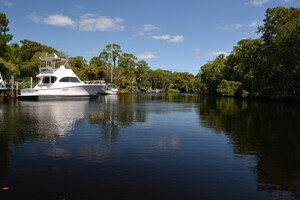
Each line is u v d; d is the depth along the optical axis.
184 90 120.44
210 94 80.69
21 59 65.69
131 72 93.81
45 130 12.00
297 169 6.64
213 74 70.94
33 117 16.86
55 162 6.99
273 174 6.25
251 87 54.88
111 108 24.53
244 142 9.81
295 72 34.56
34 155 7.69
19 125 13.44
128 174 6.10
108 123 14.48
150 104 31.22
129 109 23.69
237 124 14.53
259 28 44.50
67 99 37.25
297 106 30.27
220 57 90.56
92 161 7.12
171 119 16.62
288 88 37.59
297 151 8.48
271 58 41.44
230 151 8.44
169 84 127.50
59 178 5.79
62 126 13.23
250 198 4.92
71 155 7.72
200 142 9.77
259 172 6.38
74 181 5.62
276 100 41.03
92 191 5.11
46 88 34.66
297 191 5.26
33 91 34.19
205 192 5.14
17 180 5.66
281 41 36.16
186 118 17.27
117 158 7.44
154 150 8.45
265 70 43.22
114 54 89.44
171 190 5.21
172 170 6.44
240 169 6.60
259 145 9.32
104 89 64.19
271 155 7.99
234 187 5.43
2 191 5.07
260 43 48.62
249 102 39.12
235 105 31.19
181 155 7.88
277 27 40.38
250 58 51.53
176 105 29.92
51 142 9.47
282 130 12.59
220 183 5.63
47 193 5.00
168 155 7.85
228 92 57.19
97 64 84.19
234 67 57.31
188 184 5.54
